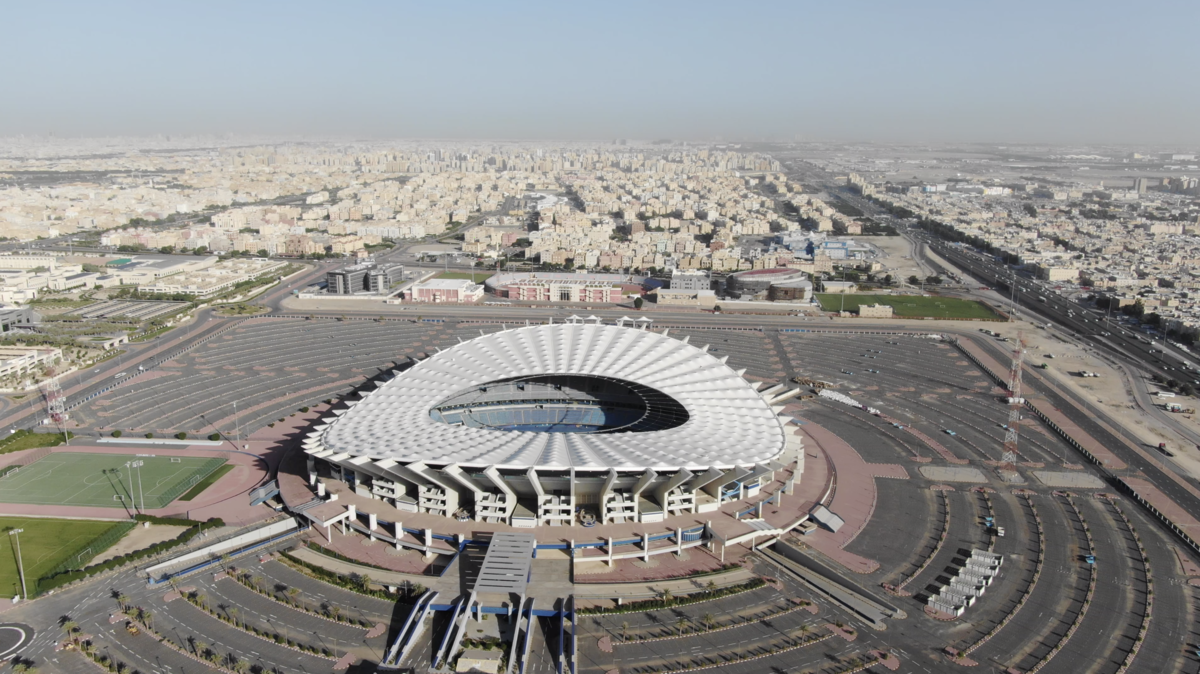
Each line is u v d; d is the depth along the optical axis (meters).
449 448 188.62
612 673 145.50
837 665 149.38
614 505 188.12
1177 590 177.50
